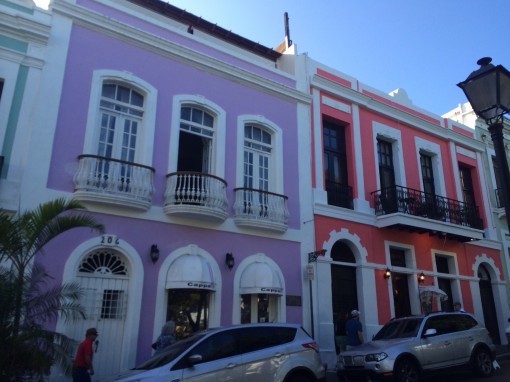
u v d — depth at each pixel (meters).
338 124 16.33
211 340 7.38
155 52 12.27
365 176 16.05
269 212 12.79
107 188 10.25
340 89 16.23
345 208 14.96
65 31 10.92
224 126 13.00
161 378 6.59
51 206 7.69
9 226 7.25
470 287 17.92
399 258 16.33
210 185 11.55
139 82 11.70
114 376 7.06
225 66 13.43
